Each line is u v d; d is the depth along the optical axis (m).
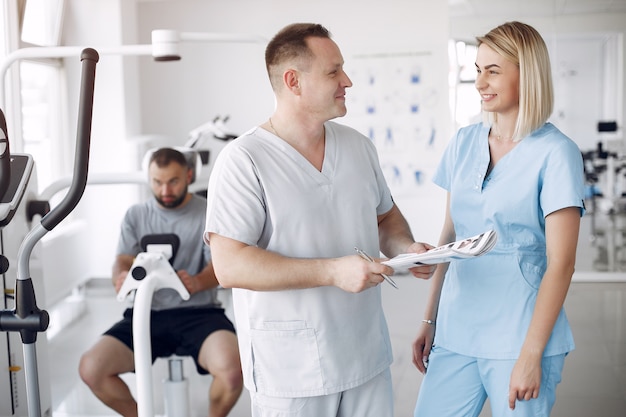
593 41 5.96
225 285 1.72
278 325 1.77
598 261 6.14
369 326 1.85
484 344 1.91
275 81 1.77
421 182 6.46
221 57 6.57
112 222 6.02
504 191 1.87
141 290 2.17
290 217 1.74
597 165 6.28
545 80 1.81
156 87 6.62
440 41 6.29
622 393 3.50
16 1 4.92
